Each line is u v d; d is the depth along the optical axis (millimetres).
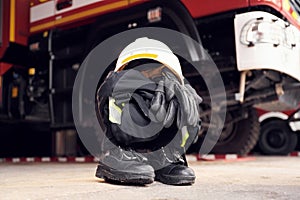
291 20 2834
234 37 2559
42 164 3477
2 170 2574
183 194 1188
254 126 3723
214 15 2658
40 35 3729
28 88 3756
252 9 2502
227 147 3789
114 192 1229
